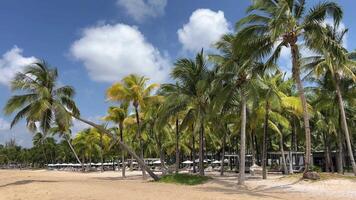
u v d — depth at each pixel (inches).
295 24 1027.9
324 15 1015.6
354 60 1357.0
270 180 1246.3
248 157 2588.6
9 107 1341.0
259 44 1027.3
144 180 1549.0
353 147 2438.5
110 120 1841.8
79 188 1107.3
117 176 2112.5
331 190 964.0
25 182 1382.9
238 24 1031.6
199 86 1283.2
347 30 1290.6
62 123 1374.3
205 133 2154.3
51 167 4483.3
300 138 2237.9
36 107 1344.7
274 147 2578.7
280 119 1451.8
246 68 1090.1
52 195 961.5
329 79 1438.2
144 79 1574.8
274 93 1238.9
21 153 5812.0
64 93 1439.5
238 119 1494.8
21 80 1349.7
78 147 3329.2
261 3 1031.0
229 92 1143.0
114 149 3137.3
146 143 2812.5
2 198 944.3
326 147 2028.8
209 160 3321.9
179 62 1366.9
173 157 3890.3
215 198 834.2
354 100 1528.1
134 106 1569.9
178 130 1694.1
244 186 1117.1
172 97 1352.1
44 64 1398.9
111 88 1509.6
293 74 1111.0
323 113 1950.1
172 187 1138.0
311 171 1138.0
